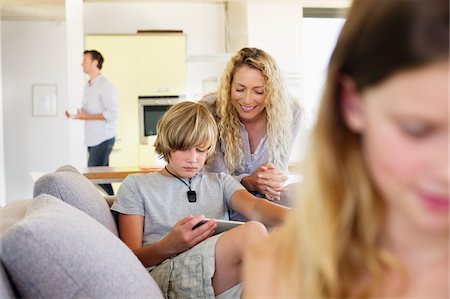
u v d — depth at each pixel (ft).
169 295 5.33
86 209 5.63
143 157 20.61
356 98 1.78
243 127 7.66
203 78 22.54
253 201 6.46
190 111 6.45
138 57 20.71
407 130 1.62
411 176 1.63
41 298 3.40
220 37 22.84
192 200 6.49
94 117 17.35
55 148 23.97
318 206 1.96
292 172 8.55
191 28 22.63
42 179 5.61
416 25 1.58
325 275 1.97
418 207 1.67
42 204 4.46
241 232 5.21
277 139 7.68
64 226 3.56
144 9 22.29
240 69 7.39
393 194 1.71
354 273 1.96
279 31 20.16
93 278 3.51
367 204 1.86
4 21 23.26
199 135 6.34
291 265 2.12
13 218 4.96
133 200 6.30
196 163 6.45
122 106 20.68
